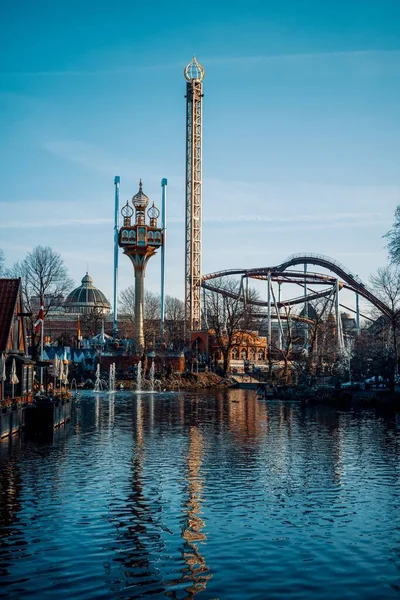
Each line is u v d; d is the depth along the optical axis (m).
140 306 169.25
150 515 29.39
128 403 100.44
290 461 43.22
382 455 45.72
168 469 40.09
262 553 24.48
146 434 58.16
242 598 20.53
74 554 24.31
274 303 183.25
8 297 58.47
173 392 136.62
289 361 157.62
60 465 41.22
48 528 27.33
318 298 181.62
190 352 183.38
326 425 65.75
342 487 35.19
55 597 20.55
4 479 36.78
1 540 25.78
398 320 97.88
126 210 174.88
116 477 37.50
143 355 162.38
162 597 20.61
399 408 85.06
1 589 21.14
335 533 26.89
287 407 91.94
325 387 104.69
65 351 161.38
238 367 190.50
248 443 52.03
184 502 31.75
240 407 92.19
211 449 48.62
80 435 56.88
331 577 22.22
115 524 27.97
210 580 21.95
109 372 155.38
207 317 190.50
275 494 33.47
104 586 21.41
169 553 24.45
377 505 31.33
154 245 168.38
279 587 21.38
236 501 31.97
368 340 154.12
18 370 60.25
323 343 148.38
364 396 94.31
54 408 57.72
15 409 53.47
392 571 22.73
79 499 32.12
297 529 27.42
